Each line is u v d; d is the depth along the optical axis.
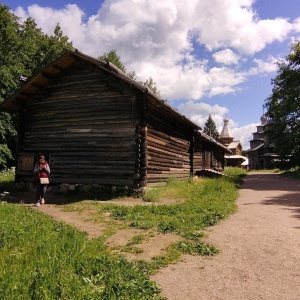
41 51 34.56
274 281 4.54
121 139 13.64
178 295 4.14
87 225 7.92
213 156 31.06
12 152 30.05
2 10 25.61
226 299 4.02
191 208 9.79
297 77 30.78
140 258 5.54
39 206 10.88
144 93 12.35
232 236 6.86
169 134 16.84
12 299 3.42
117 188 13.34
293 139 30.77
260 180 23.69
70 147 14.57
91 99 14.41
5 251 5.00
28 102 15.74
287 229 7.34
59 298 3.53
